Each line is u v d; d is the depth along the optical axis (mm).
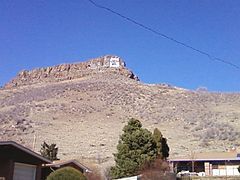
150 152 42875
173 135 86250
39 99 133375
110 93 137750
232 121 94438
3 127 93000
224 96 130125
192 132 88062
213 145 73000
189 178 45500
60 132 90500
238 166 51781
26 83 197625
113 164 54781
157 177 38969
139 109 119312
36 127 94750
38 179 32156
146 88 150375
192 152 61531
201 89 143500
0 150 29422
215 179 46844
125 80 170750
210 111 109500
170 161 53594
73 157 65062
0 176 29172
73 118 107625
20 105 123000
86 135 87625
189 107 117750
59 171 28812
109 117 110062
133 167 41625
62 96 136125
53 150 52969
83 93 138875
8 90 164875
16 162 30297
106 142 80125
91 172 41562
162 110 116438
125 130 44500
